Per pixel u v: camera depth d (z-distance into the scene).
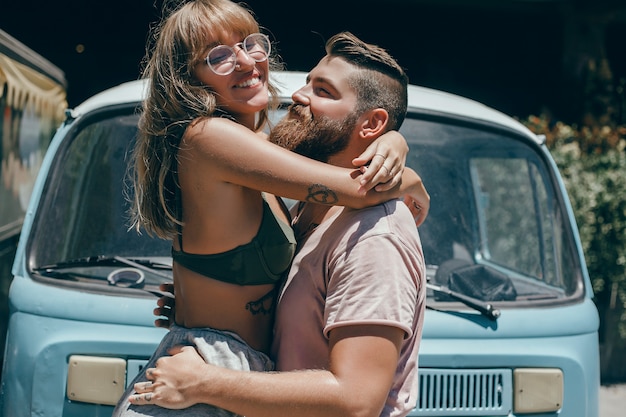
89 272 3.28
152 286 3.20
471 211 4.13
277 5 9.91
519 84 10.31
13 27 9.59
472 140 3.96
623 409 6.34
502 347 3.14
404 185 2.19
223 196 2.08
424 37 10.20
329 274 2.07
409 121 3.95
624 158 7.32
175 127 2.11
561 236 3.82
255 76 2.17
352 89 2.20
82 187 3.57
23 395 2.96
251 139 2.06
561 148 7.30
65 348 2.96
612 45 10.43
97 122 3.71
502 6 9.16
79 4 9.66
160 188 2.12
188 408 1.99
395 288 1.96
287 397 1.91
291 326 2.12
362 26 10.09
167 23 2.16
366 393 1.92
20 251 3.35
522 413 3.13
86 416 2.92
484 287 3.40
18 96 5.45
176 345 2.15
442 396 3.06
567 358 3.22
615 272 7.02
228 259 2.11
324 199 2.04
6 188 5.21
